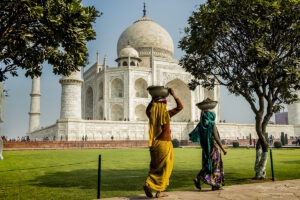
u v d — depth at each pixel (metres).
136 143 39.78
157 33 64.81
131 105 53.62
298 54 10.55
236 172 12.45
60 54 9.23
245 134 55.34
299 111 61.47
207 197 6.21
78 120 42.12
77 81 42.84
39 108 60.66
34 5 7.28
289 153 24.17
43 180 10.51
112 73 55.44
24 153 24.42
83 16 8.09
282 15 9.59
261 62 10.08
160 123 6.18
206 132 7.31
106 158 19.34
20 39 7.89
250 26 10.12
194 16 11.16
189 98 60.34
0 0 7.16
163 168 6.11
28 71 9.75
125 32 66.62
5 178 10.98
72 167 14.43
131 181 10.25
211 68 12.11
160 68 57.88
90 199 7.39
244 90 10.74
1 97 20.00
